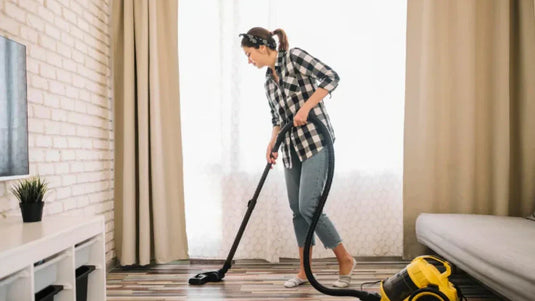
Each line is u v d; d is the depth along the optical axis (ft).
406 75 8.48
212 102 8.75
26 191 4.83
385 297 5.10
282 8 8.67
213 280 7.18
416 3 8.50
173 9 8.38
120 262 8.25
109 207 8.30
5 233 4.16
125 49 8.11
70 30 6.85
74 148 6.95
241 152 8.68
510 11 8.59
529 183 8.30
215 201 8.77
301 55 6.29
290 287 6.88
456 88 8.52
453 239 6.27
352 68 8.73
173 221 8.41
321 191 6.42
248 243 8.71
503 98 8.25
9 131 4.96
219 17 8.66
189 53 8.75
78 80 7.13
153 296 6.48
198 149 8.75
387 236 8.84
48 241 4.04
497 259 4.91
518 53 8.55
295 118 6.14
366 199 8.81
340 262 6.75
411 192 8.54
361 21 8.73
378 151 8.80
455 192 8.55
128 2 8.14
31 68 5.74
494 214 8.38
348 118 8.73
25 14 5.61
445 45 8.49
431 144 8.43
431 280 4.70
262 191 8.68
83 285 5.01
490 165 8.55
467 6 8.36
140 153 8.08
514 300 4.68
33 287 3.81
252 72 8.64
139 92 8.13
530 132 8.29
